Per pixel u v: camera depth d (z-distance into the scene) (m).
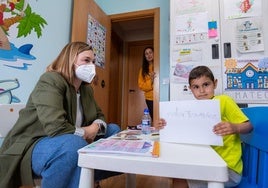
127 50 4.77
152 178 1.92
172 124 0.76
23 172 0.84
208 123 0.71
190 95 1.75
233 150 0.88
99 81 2.54
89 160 0.54
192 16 1.83
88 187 0.54
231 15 1.73
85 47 1.16
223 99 0.98
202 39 1.79
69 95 1.03
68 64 1.10
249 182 0.82
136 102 4.62
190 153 0.59
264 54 1.64
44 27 1.76
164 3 2.85
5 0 1.39
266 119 0.73
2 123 1.00
